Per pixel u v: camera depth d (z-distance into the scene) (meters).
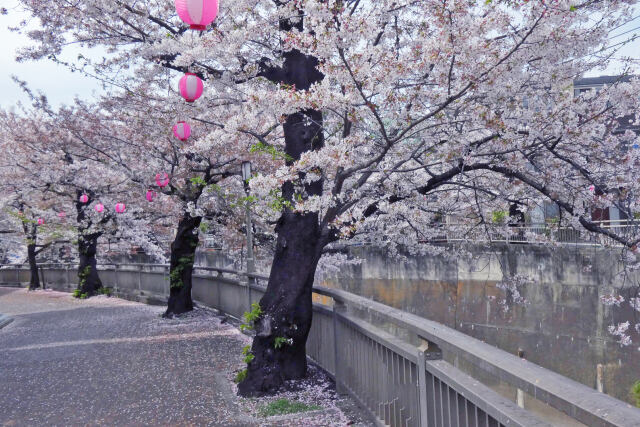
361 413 5.58
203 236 22.92
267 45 7.68
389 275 28.59
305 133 7.14
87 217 21.14
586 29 5.61
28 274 29.39
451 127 6.42
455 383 3.07
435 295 26.69
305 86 7.44
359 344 5.57
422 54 5.64
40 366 9.34
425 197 8.31
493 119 5.78
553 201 7.13
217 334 11.55
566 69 6.62
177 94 10.31
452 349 2.99
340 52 5.21
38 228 26.20
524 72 6.11
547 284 22.00
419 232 9.28
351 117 5.68
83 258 22.41
